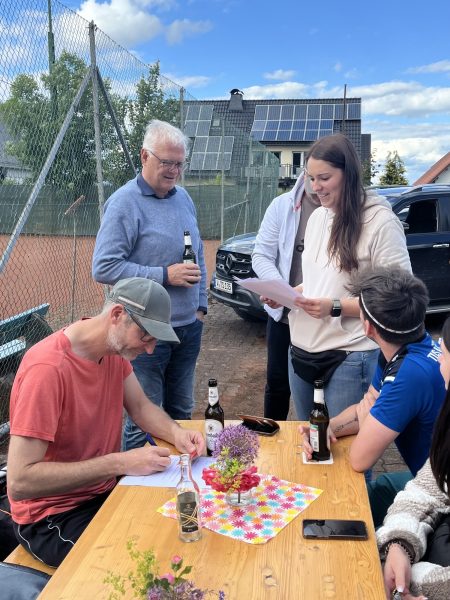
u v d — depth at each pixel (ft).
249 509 5.87
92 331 6.79
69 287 19.15
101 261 9.99
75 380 6.71
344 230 8.39
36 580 5.66
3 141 13.15
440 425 5.36
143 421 7.91
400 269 7.24
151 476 6.67
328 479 6.50
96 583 4.76
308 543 5.26
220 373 19.12
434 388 6.56
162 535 5.44
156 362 10.58
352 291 7.68
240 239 23.81
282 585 4.68
